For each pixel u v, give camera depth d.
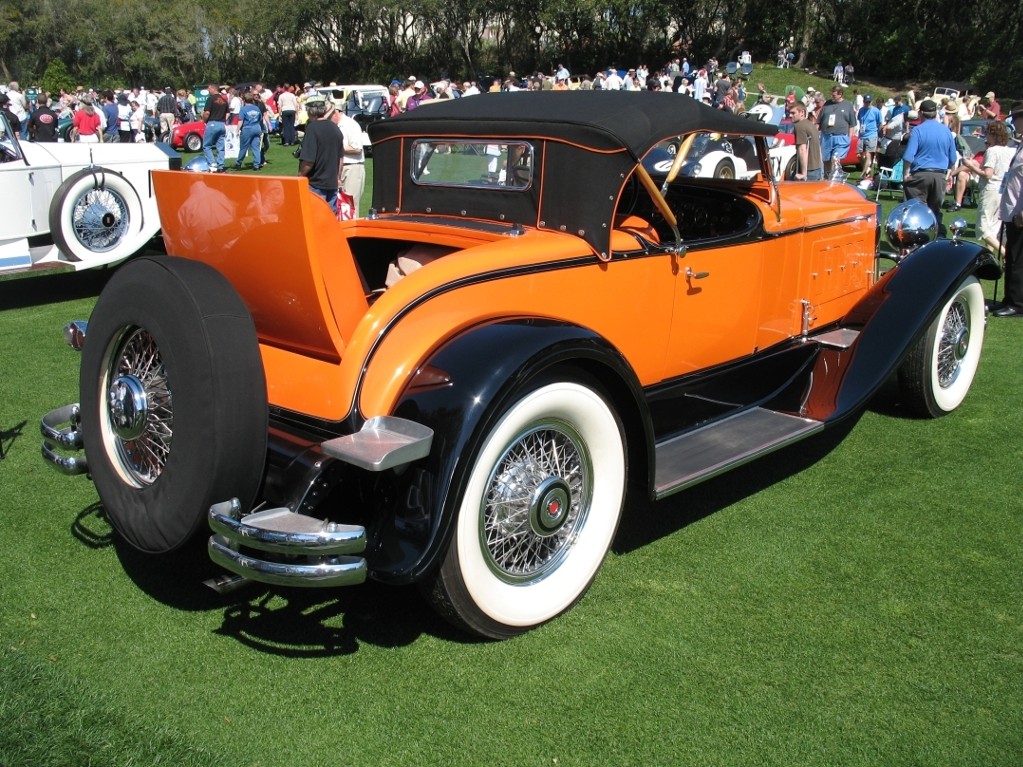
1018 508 3.84
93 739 2.38
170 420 2.81
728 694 2.62
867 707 2.56
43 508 3.86
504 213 3.54
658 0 41.56
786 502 3.92
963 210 12.34
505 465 2.77
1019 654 2.81
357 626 2.99
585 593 3.16
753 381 4.26
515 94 3.76
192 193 2.86
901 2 41.66
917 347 4.63
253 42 52.91
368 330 2.71
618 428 3.05
